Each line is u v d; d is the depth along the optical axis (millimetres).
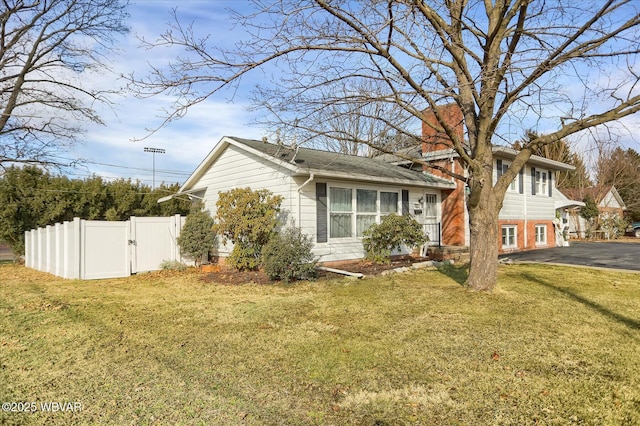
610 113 6445
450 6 7242
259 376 3949
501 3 7270
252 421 3074
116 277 11984
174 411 3250
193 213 13891
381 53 6273
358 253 12727
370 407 3283
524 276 9812
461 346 4734
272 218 10867
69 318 6430
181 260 13508
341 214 12352
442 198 16484
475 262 7984
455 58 7164
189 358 4488
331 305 6992
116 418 3145
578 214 30453
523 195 18672
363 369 4082
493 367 4090
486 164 7703
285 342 4977
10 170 17422
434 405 3301
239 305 7184
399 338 5062
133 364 4332
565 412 3143
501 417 3084
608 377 3797
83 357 4578
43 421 3109
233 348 4797
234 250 11289
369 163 15453
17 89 15188
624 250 16750
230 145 13742
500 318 5934
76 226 11547
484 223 7844
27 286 10133
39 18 15086
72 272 11758
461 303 6918
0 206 16938
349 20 5984
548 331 5281
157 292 8875
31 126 15547
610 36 5785
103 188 19188
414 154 17719
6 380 3926
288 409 3270
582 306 6656
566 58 6098
